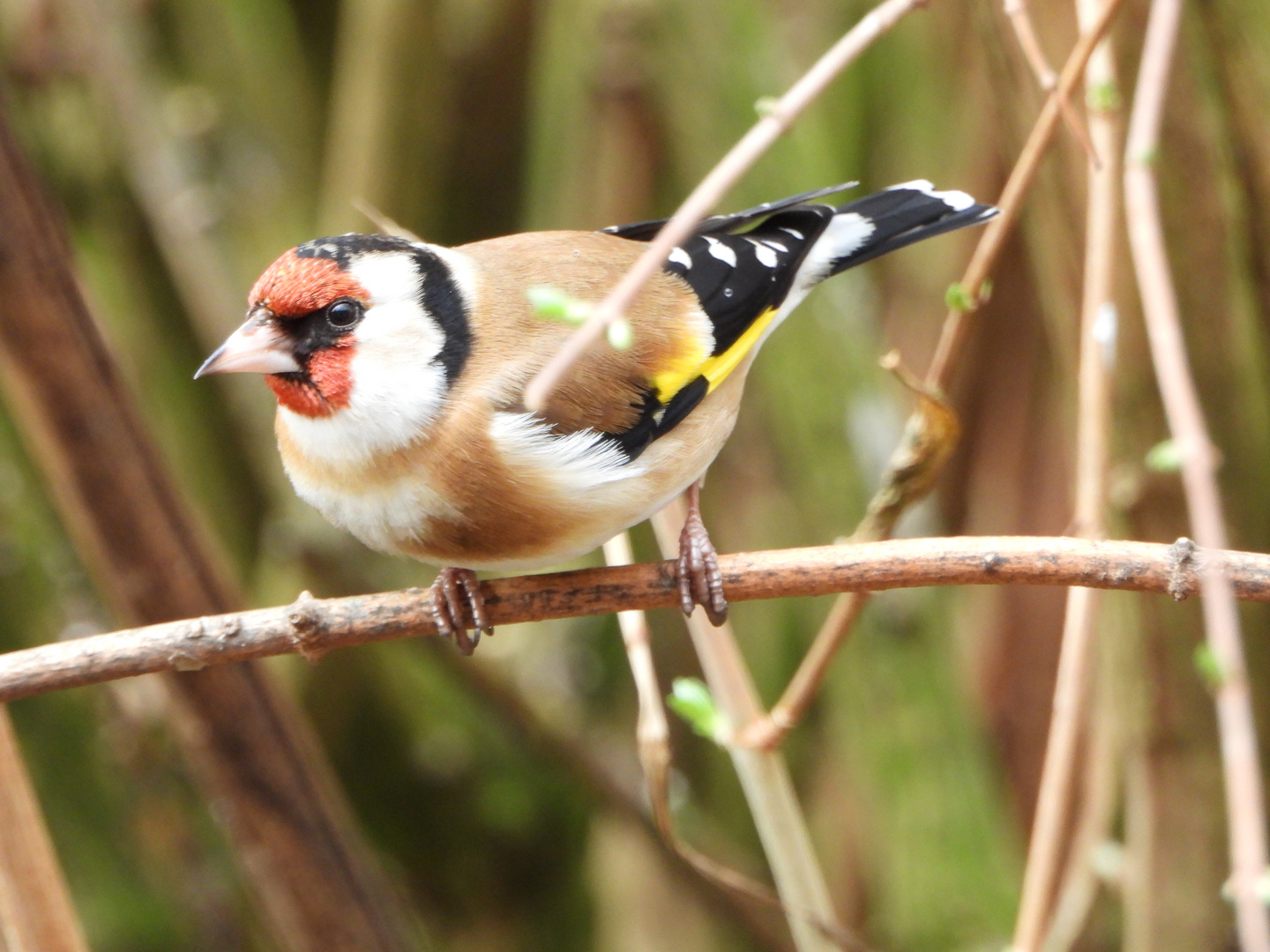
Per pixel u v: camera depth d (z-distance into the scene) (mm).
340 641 4785
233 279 8906
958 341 5168
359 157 8719
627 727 9398
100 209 8977
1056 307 6266
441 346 5434
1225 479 6176
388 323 5387
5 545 8039
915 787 7500
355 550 8312
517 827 9359
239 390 9055
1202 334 6105
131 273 9109
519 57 9648
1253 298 6133
